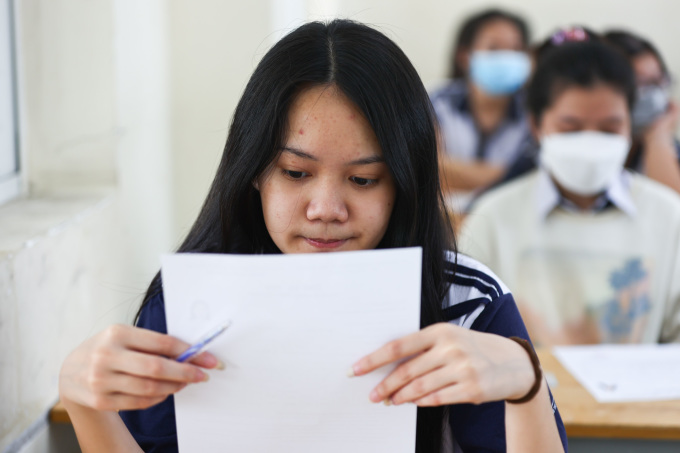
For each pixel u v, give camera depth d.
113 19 1.68
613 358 1.53
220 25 2.34
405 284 0.74
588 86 2.06
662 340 2.13
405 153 0.82
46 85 1.69
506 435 0.81
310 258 0.73
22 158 1.65
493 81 2.75
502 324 0.94
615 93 2.06
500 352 0.75
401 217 0.89
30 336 1.15
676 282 2.09
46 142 1.70
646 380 1.42
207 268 0.74
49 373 1.23
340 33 0.83
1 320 1.03
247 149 0.85
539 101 2.16
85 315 1.46
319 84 0.80
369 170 0.82
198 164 2.40
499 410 0.90
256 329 0.75
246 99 0.87
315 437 0.80
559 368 1.49
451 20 2.89
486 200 2.22
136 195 1.92
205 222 1.00
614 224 2.12
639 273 2.11
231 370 0.77
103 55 1.69
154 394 0.73
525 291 2.18
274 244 1.00
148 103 2.06
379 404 0.78
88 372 0.73
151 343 0.74
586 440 1.30
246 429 0.80
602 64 2.06
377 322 0.75
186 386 0.79
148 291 1.02
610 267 2.12
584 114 2.08
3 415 1.04
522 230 2.17
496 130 2.76
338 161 0.80
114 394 0.74
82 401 0.76
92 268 1.51
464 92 2.80
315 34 0.83
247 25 2.34
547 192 2.14
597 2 2.85
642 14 2.84
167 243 2.31
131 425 0.98
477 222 2.20
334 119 0.79
